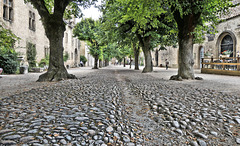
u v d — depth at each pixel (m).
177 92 5.60
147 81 8.95
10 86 6.85
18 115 3.12
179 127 2.83
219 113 3.43
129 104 4.29
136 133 2.59
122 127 2.76
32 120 2.88
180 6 7.92
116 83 8.20
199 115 3.33
